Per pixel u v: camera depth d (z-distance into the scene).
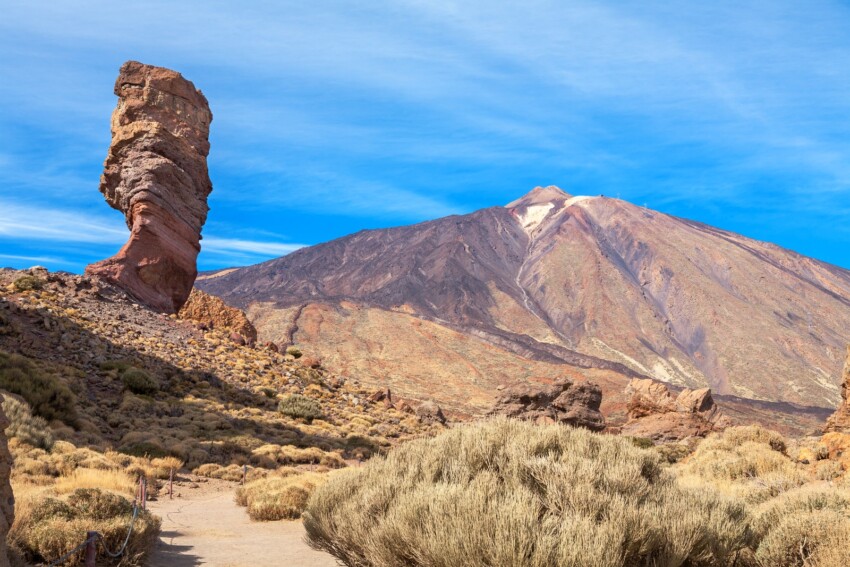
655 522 8.94
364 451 42.34
